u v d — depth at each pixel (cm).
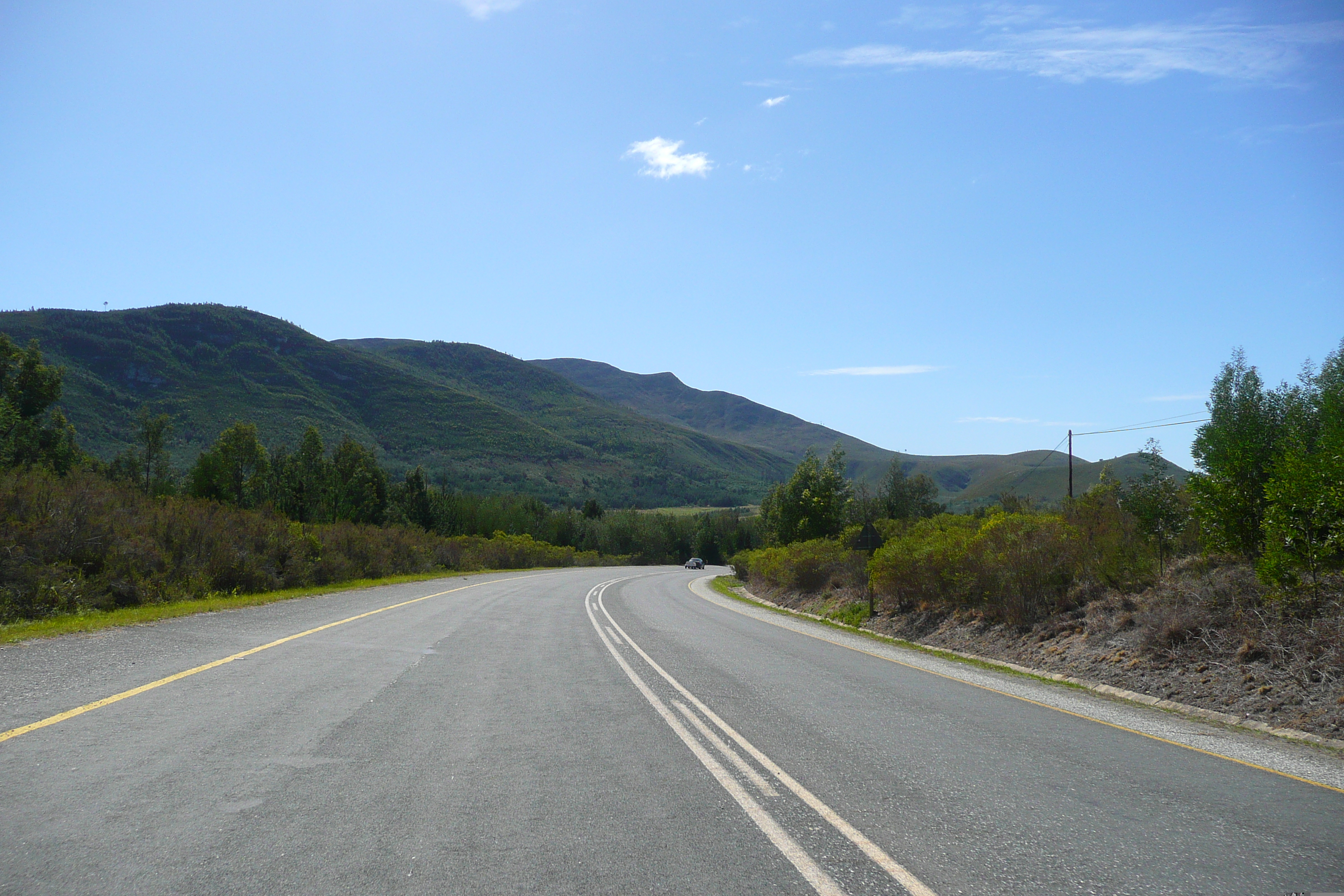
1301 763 635
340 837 405
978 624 1535
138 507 2081
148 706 685
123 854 375
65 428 4459
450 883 354
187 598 1806
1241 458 1131
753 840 420
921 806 489
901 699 879
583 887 355
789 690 912
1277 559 955
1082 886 373
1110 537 1338
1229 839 443
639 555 10931
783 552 3234
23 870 354
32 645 1021
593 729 675
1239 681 895
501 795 484
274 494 4369
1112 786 546
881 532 2605
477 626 1527
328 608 1795
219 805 447
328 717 679
